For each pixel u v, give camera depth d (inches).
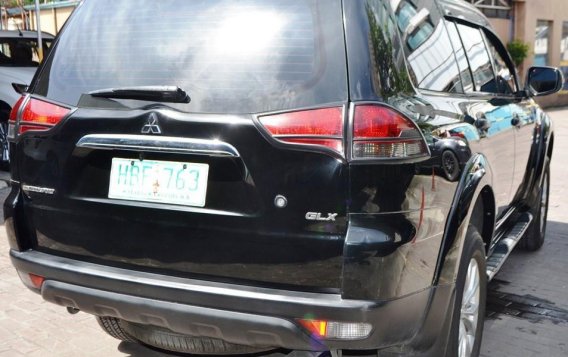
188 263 97.6
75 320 151.6
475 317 123.2
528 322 157.1
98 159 104.0
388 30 98.7
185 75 99.2
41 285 109.3
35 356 133.6
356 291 88.0
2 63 347.3
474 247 114.1
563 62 852.0
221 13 100.7
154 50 103.6
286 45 95.2
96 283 102.0
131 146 98.9
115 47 107.5
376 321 88.9
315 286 90.7
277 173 90.7
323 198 88.8
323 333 89.7
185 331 98.6
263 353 115.9
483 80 156.6
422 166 94.3
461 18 149.5
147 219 99.3
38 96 111.7
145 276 99.1
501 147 146.6
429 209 96.7
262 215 91.8
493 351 141.1
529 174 186.1
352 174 87.8
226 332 94.5
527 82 180.4
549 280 187.0
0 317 152.3
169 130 96.3
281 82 93.3
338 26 93.3
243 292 92.0
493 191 128.7
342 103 89.4
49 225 109.5
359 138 87.9
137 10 108.2
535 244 210.8
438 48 125.9
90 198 104.3
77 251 107.2
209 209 95.0
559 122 644.7
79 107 105.4
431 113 103.7
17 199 112.9
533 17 791.7
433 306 99.0
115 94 101.0
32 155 110.3
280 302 89.7
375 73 91.5
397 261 89.4
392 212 89.5
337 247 88.7
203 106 95.7
